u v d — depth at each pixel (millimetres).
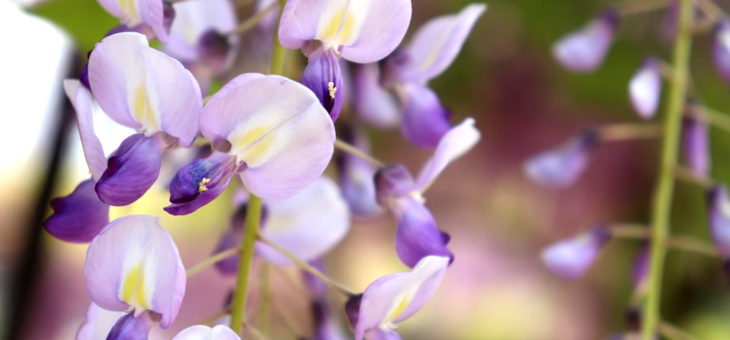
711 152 690
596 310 809
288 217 454
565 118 736
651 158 790
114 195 376
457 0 667
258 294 456
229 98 372
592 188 798
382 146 722
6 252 522
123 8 396
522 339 830
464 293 848
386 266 819
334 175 500
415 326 859
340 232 459
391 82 427
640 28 683
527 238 832
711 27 541
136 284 379
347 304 397
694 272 721
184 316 779
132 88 376
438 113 426
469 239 843
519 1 669
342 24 385
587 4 667
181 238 887
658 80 539
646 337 512
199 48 430
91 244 376
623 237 786
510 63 708
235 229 433
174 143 383
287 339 545
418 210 419
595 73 693
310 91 371
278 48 399
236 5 476
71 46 492
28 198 497
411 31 669
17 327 490
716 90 699
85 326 388
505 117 737
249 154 377
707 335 716
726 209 522
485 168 784
